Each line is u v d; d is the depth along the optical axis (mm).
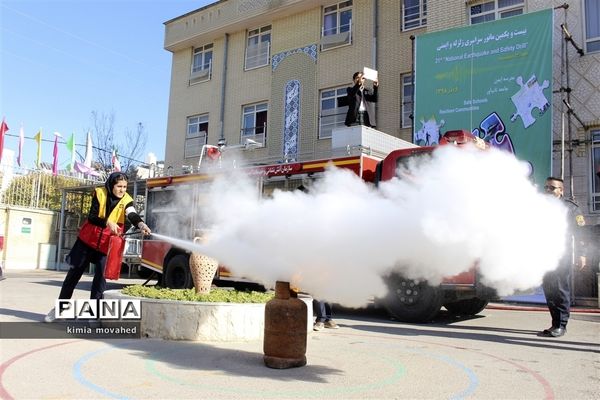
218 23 21312
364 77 12922
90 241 6535
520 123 12039
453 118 12961
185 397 3598
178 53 23312
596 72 11828
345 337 6375
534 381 4340
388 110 16078
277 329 4551
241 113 20516
